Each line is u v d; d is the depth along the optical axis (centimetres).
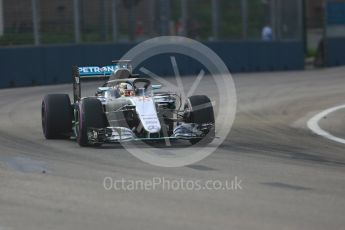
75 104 4219
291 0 11019
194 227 2331
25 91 7644
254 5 10700
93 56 8931
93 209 2553
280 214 2520
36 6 8556
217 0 10381
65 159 3528
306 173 3325
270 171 3338
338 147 4269
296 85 8331
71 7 8906
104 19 9256
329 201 2745
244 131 4875
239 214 2508
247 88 7956
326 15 11412
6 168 3294
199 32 10244
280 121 5484
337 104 6581
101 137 3797
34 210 2538
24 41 8431
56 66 8519
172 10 10006
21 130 4753
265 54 10619
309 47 12850
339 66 11544
